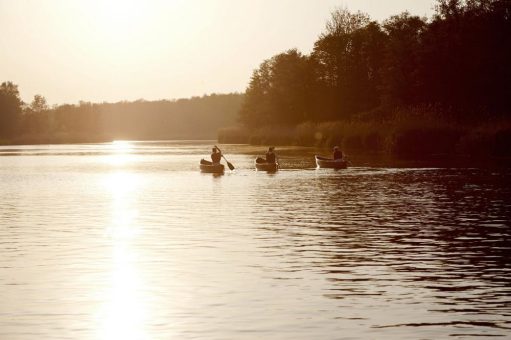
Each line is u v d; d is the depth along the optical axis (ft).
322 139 346.33
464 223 85.56
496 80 314.76
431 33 344.90
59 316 46.65
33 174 190.60
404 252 67.26
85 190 138.31
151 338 42.24
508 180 147.13
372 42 431.84
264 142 432.66
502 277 56.54
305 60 485.15
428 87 336.90
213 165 185.47
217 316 46.34
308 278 56.75
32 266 61.82
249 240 74.59
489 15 321.93
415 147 264.72
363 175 168.04
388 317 45.83
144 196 124.06
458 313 46.60
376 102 427.33
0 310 48.01
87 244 72.79
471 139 246.47
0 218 94.43
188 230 82.02
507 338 41.50
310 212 98.27
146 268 60.75
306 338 41.86
